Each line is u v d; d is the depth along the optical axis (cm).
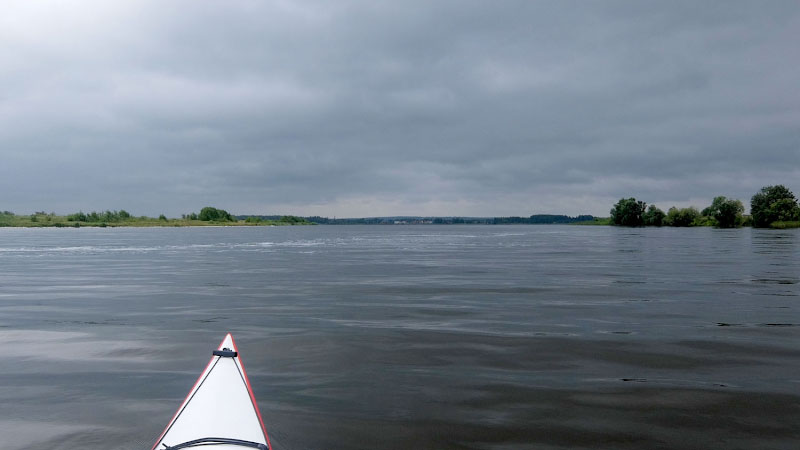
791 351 1126
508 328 1395
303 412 772
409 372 985
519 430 700
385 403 811
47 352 1145
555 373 973
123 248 6169
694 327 1394
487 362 1052
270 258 4431
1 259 4284
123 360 1081
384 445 655
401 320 1523
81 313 1648
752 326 1403
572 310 1684
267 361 1069
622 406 790
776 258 4091
